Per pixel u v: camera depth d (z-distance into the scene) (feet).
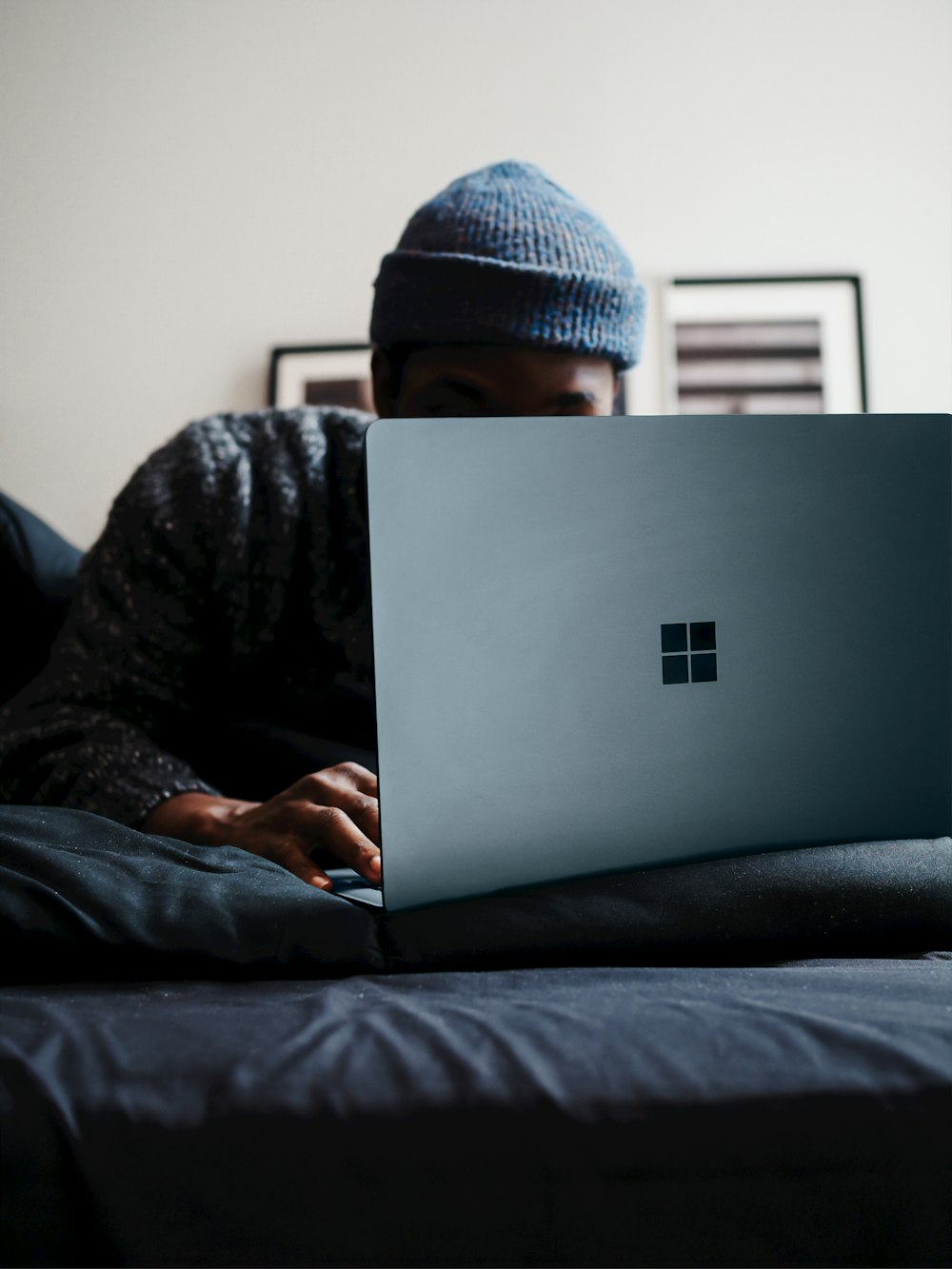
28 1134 1.09
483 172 3.40
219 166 6.98
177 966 1.52
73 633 3.16
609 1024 1.23
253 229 6.97
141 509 3.32
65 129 6.95
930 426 1.91
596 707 1.73
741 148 7.06
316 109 7.00
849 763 1.88
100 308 6.93
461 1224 1.09
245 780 3.24
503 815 1.69
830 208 7.08
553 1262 1.09
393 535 1.65
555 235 3.15
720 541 1.80
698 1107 1.10
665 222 7.03
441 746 1.66
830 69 7.09
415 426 1.65
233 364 6.95
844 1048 1.17
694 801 1.79
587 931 1.60
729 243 7.05
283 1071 1.15
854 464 1.87
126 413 6.92
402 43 7.00
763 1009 1.26
